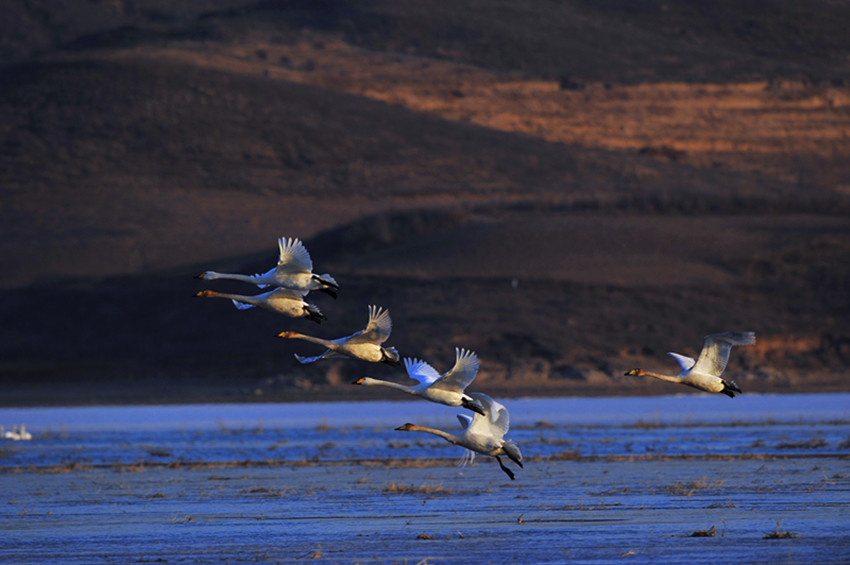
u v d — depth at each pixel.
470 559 19.64
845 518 23.25
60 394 91.50
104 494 29.84
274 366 97.31
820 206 156.00
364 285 114.75
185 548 21.39
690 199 153.00
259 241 147.88
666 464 35.09
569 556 19.69
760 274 124.62
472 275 119.12
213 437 50.41
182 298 114.50
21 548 21.67
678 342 104.38
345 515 25.23
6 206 156.75
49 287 119.88
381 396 82.25
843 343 105.00
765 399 77.69
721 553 19.64
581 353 98.44
